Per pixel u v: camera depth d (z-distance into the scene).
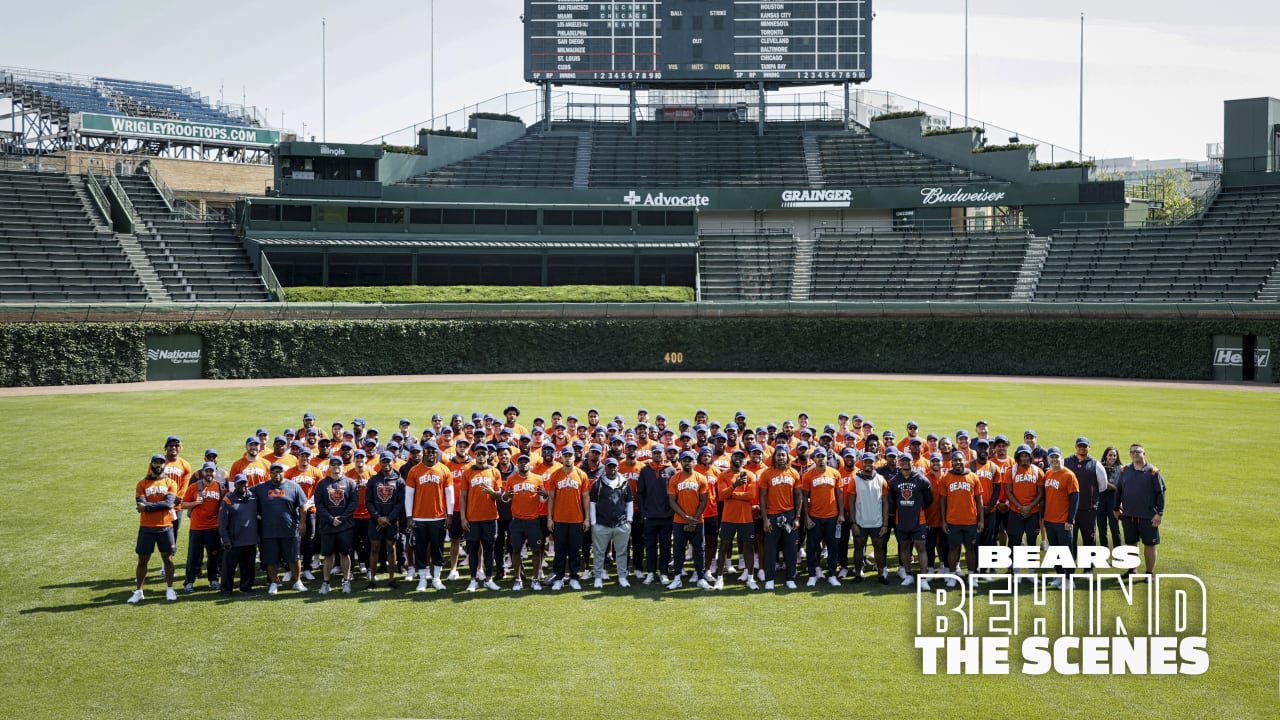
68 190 67.06
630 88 85.75
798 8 81.19
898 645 13.88
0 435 32.72
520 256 73.12
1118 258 67.31
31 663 13.16
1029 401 44.88
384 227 70.88
